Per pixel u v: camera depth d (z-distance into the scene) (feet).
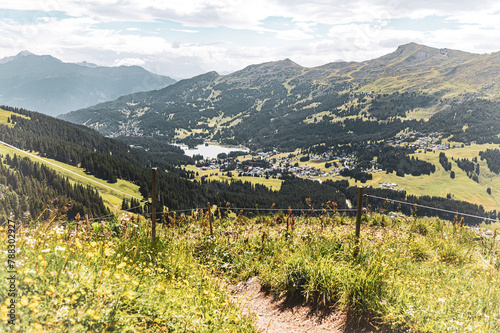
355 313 18.76
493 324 15.64
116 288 14.12
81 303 11.98
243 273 27.63
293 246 29.66
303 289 22.41
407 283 20.04
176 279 22.16
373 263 21.79
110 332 11.52
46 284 12.06
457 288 20.26
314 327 19.38
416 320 16.43
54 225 16.55
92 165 634.84
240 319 17.85
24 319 9.80
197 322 15.29
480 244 30.68
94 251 16.72
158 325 14.02
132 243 23.88
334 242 27.99
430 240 31.12
